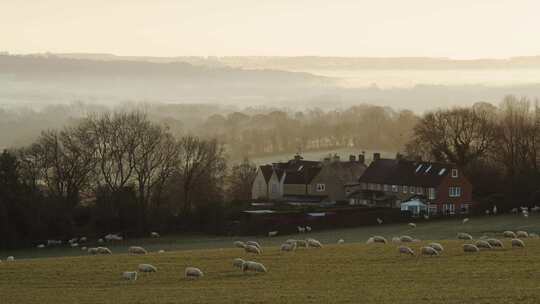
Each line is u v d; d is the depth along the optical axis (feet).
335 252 266.36
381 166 604.08
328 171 617.21
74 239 433.07
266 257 256.52
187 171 511.81
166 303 185.16
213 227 476.13
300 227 466.70
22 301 191.11
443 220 504.43
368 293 194.49
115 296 195.52
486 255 252.21
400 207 534.37
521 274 218.59
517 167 592.60
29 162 466.70
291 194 616.80
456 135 615.16
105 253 294.25
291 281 214.07
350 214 489.67
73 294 199.52
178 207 513.45
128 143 494.18
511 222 474.90
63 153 478.59
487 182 570.05
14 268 241.14
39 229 425.28
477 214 526.98
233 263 239.50
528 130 609.83
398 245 286.87
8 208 415.85
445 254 255.91
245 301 185.78
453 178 543.39
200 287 206.59
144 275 226.79
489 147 611.88
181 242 427.74
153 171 502.38
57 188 471.21
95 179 488.02
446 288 199.82
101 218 463.42
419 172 562.66
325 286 205.67
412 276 218.79
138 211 472.03
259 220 466.70
